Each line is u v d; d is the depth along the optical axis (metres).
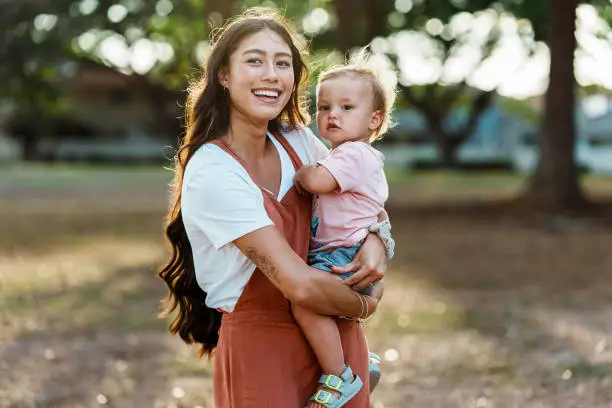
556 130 18.03
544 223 16.59
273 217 2.75
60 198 24.06
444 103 37.91
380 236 2.83
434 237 14.80
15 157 44.50
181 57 27.72
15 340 7.06
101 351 6.68
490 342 6.95
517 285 9.82
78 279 10.24
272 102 2.74
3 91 18.94
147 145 46.75
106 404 5.30
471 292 9.36
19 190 26.83
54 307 8.45
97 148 46.38
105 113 46.97
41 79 19.19
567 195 17.95
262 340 2.76
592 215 17.38
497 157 47.97
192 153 2.80
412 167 39.81
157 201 23.09
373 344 6.90
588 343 6.90
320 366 2.83
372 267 2.75
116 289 9.50
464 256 12.36
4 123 43.81
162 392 5.57
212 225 2.67
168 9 18.88
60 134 47.22
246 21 2.81
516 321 7.76
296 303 2.62
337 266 2.78
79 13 16.66
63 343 6.95
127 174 35.66
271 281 2.66
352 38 20.45
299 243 2.83
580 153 42.72
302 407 2.79
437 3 21.98
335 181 2.79
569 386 5.65
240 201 2.64
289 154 2.94
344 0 20.20
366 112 2.90
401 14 23.50
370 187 2.85
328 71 2.98
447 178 34.34
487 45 27.08
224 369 2.83
